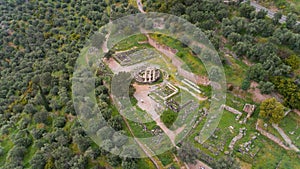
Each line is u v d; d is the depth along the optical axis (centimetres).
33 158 7869
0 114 10456
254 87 9369
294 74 9262
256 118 8906
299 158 7881
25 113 9988
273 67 9175
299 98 8462
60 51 12262
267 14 12162
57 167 7456
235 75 9881
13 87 11356
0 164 8700
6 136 9531
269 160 7875
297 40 9725
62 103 9531
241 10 11594
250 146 8212
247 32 10781
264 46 9738
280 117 8169
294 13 11719
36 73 11325
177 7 12275
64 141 8119
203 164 7731
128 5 14100
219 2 12169
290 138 8244
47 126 9156
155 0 13612
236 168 7200
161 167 7600
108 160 7344
